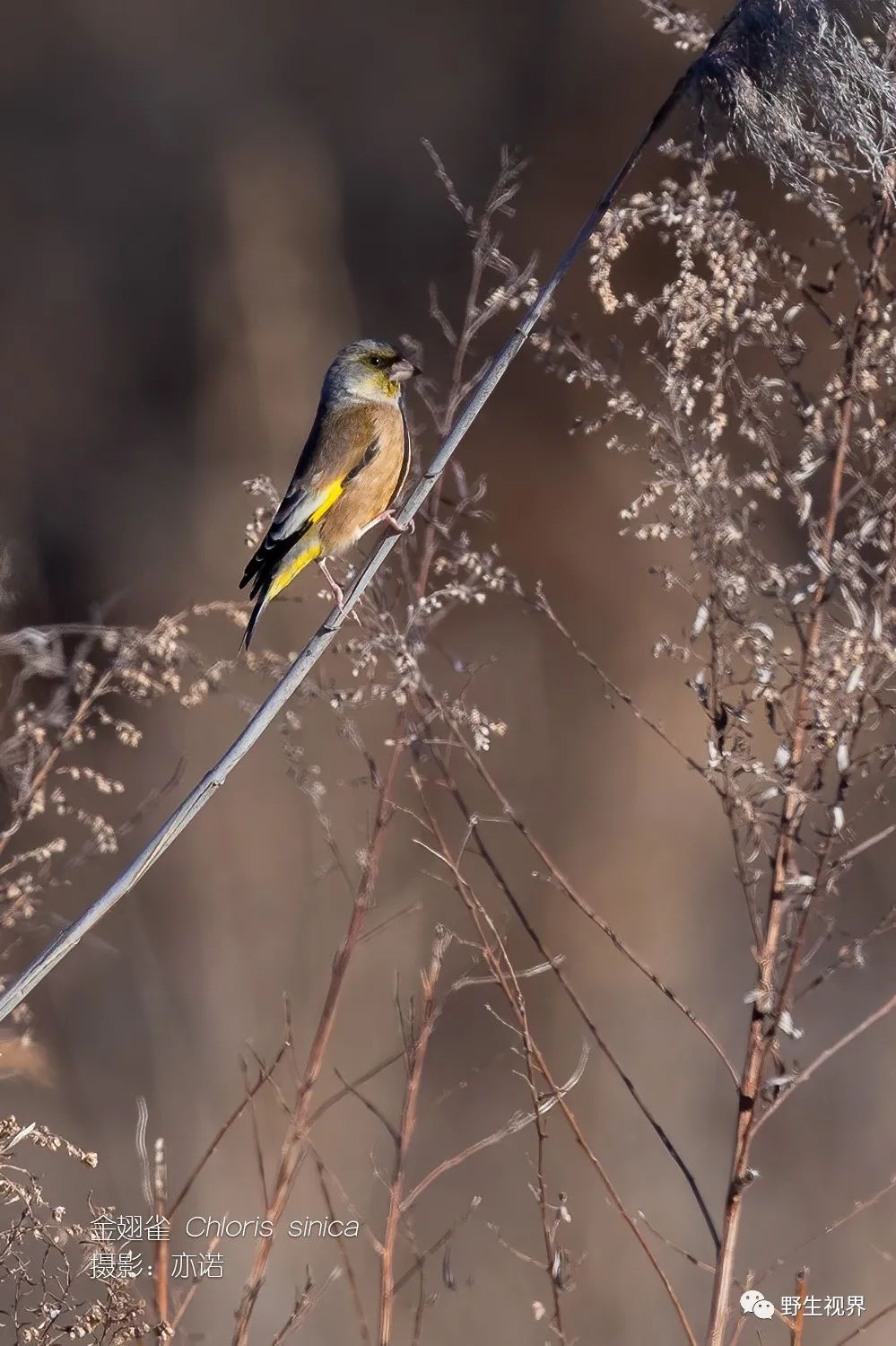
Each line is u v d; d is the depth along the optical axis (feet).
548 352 24.17
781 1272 34.86
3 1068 25.52
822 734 20.79
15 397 77.97
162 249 82.33
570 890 22.13
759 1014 20.88
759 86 21.25
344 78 87.10
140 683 24.44
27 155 84.99
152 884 43.47
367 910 24.39
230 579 52.06
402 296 81.41
